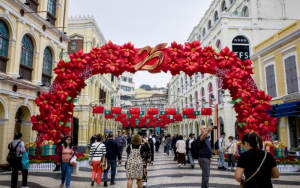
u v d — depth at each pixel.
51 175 9.47
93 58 10.05
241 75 9.73
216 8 25.78
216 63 9.93
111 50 9.95
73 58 10.12
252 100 9.69
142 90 66.69
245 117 9.69
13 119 12.10
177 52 9.80
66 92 9.99
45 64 15.41
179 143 12.50
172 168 11.95
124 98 59.75
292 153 13.80
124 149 28.83
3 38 11.89
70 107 10.87
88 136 24.00
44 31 14.74
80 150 22.77
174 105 41.19
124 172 11.05
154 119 31.42
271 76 16.36
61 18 17.06
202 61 9.73
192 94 29.66
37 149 11.12
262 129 9.55
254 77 18.23
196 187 7.51
